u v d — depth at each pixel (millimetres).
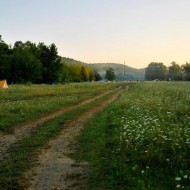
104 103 32500
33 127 18016
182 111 21703
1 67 88812
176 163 10258
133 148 12086
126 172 9719
